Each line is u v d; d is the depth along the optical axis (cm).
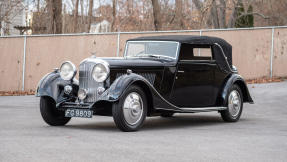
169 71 814
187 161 487
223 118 912
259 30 1678
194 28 2747
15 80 1686
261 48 1681
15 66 1683
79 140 620
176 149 559
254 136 684
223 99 897
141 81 736
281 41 1686
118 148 559
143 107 743
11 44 1684
